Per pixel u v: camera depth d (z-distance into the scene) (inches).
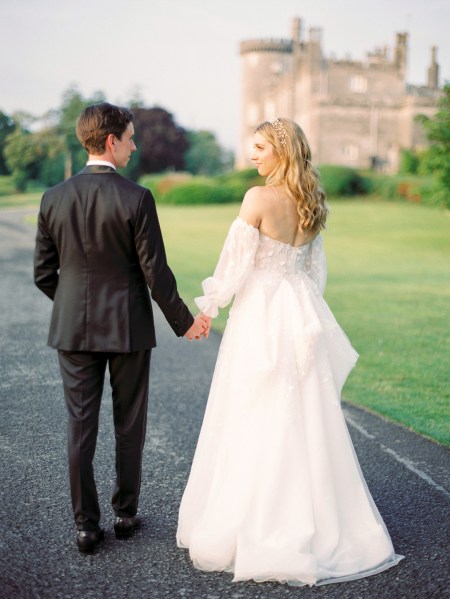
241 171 1840.6
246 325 105.2
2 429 163.2
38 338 277.4
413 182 1470.2
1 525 113.0
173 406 187.8
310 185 106.3
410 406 191.8
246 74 2834.6
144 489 130.0
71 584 95.5
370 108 2113.7
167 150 2901.1
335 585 96.4
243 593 94.5
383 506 124.1
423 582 97.0
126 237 100.8
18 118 2119.8
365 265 625.3
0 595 91.0
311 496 100.4
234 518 100.3
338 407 105.4
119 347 101.8
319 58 2133.4
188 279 508.4
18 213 1232.8
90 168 102.7
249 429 102.3
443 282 506.9
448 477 138.0
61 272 103.9
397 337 299.1
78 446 102.8
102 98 2161.7
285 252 106.8
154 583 96.6
